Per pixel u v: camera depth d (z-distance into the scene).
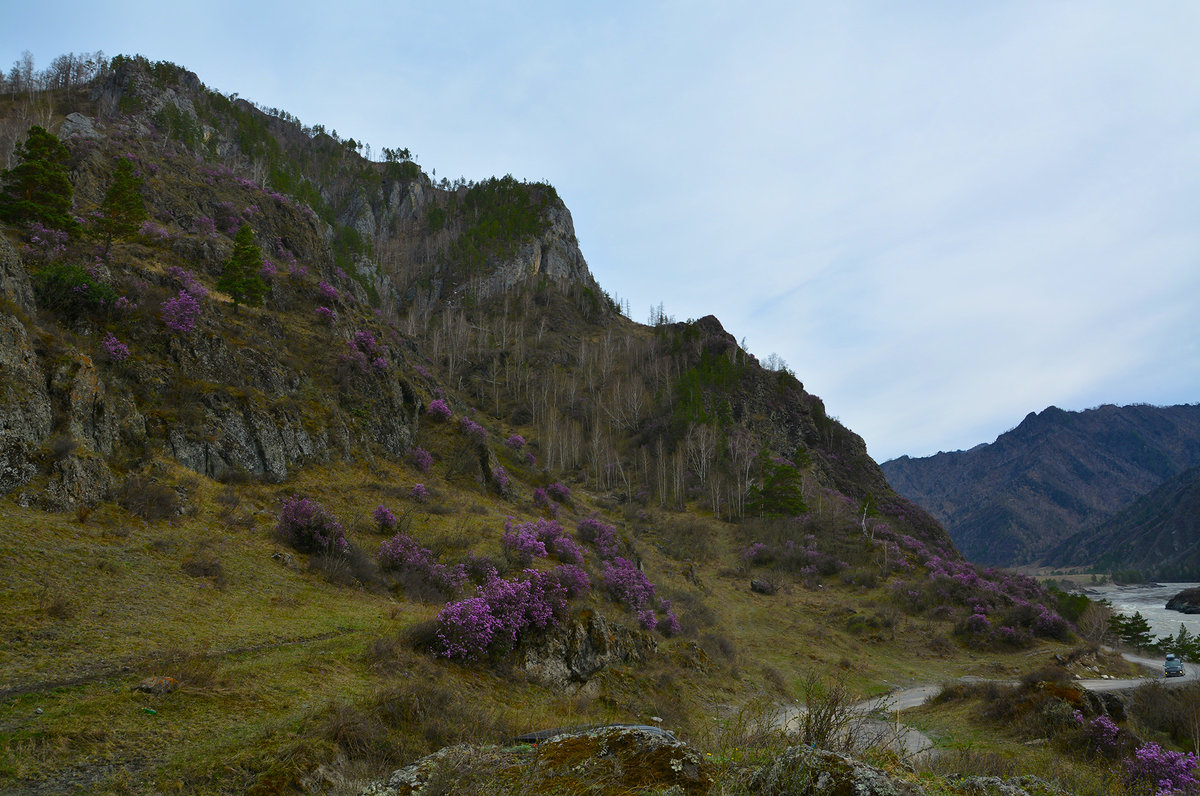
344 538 22.38
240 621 14.01
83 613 11.76
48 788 6.48
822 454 101.56
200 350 29.27
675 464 78.75
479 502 37.53
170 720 8.48
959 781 6.74
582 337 135.38
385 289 133.75
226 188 60.81
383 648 13.73
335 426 33.78
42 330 20.80
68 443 17.34
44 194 31.97
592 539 38.94
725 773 5.21
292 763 7.66
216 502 22.06
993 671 37.56
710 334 140.38
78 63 104.31
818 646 39.03
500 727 10.73
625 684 18.97
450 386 92.38
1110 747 16.59
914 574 57.22
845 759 5.01
